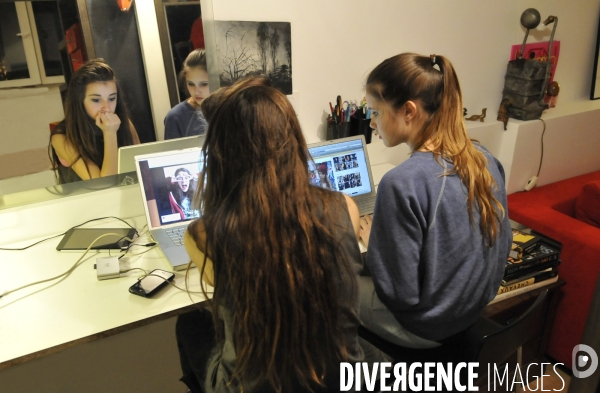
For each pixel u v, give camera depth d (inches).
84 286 47.9
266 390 34.1
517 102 91.1
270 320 31.0
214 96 36.9
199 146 60.7
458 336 45.9
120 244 54.8
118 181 61.1
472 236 39.8
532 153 93.0
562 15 95.5
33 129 53.4
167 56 59.3
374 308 49.3
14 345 39.4
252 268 29.8
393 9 76.5
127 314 43.2
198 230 33.5
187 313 47.3
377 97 43.0
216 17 63.3
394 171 39.6
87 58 54.3
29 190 55.7
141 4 55.9
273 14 67.3
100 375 65.2
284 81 71.2
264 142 30.3
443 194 38.4
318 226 31.0
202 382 41.4
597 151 103.9
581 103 103.7
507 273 63.4
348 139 66.5
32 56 51.1
